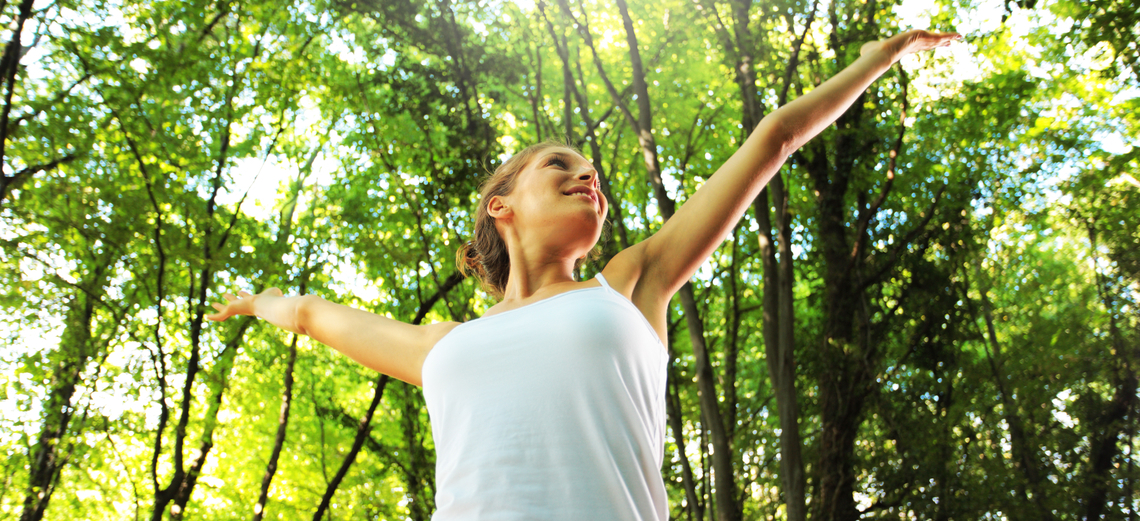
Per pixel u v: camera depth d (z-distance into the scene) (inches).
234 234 414.6
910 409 386.6
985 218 454.0
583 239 45.6
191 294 364.5
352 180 476.1
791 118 46.8
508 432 35.5
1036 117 436.5
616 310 38.5
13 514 388.5
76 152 361.7
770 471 404.2
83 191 366.3
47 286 362.6
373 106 414.6
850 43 363.9
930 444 371.2
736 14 335.0
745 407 450.6
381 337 46.4
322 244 446.9
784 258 303.4
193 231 386.3
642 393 37.4
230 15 435.2
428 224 443.8
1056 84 429.1
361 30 420.8
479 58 379.2
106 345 380.2
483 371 37.9
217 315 58.1
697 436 449.1
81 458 386.9
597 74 456.1
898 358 421.4
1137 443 438.9
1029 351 448.5
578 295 39.4
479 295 450.3
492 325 39.8
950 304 424.2
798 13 323.3
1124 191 446.3
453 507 35.7
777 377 292.7
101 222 352.2
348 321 48.3
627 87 435.2
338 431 489.4
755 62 329.4
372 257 426.3
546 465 34.4
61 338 362.9
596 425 34.8
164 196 369.4
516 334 38.4
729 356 421.4
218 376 398.9
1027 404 422.3
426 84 372.8
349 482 496.1
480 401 37.2
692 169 472.7
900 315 430.9
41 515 365.1
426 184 377.1
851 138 398.3
